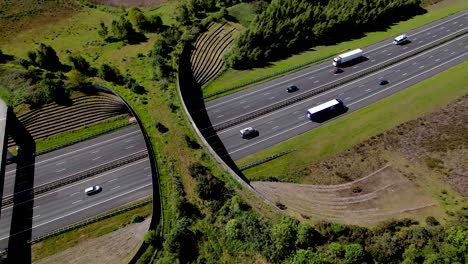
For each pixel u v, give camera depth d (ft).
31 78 311.68
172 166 246.47
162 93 306.35
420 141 278.05
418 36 400.67
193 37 372.79
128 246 213.05
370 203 235.40
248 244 197.88
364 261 186.09
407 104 311.27
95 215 237.45
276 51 373.81
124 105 307.58
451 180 247.70
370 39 398.83
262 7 419.33
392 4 418.31
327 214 224.94
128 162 271.08
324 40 396.16
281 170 263.29
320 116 302.04
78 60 318.65
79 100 309.22
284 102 318.45
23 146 283.79
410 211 228.22
